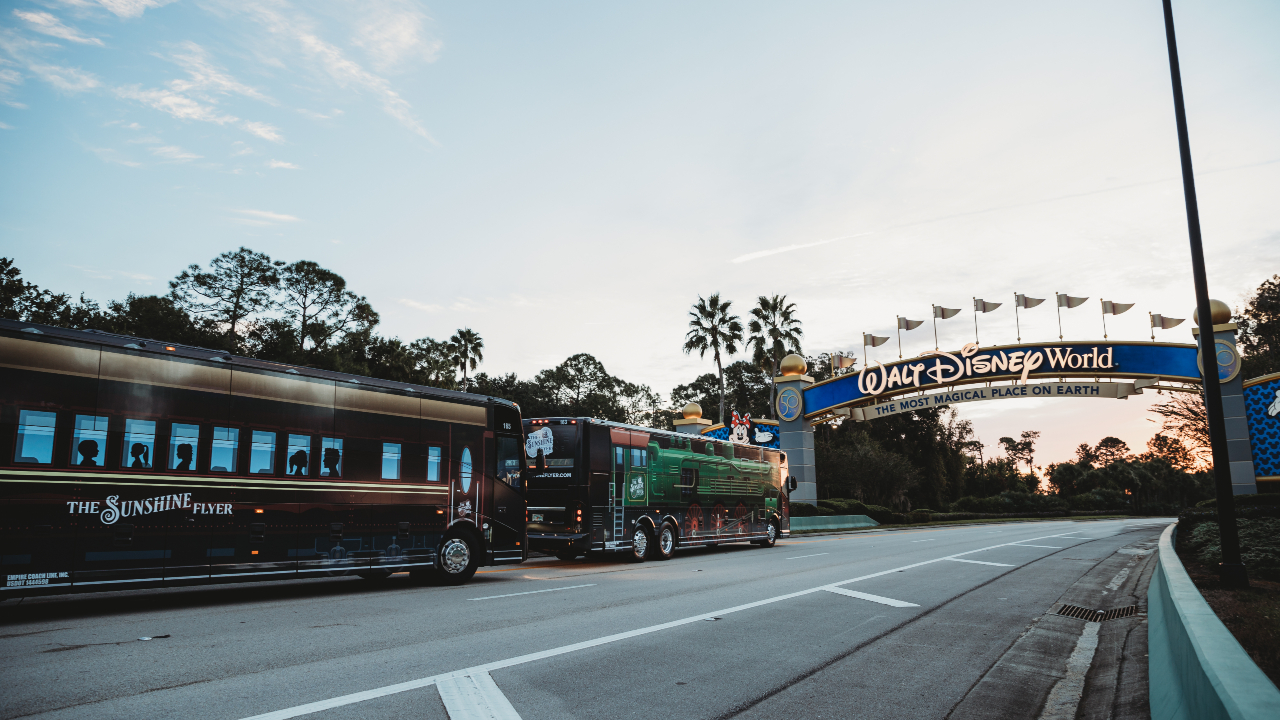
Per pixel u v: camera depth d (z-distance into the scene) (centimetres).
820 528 3756
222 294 4994
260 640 735
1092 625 941
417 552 1227
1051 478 9419
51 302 3538
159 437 939
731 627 841
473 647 710
